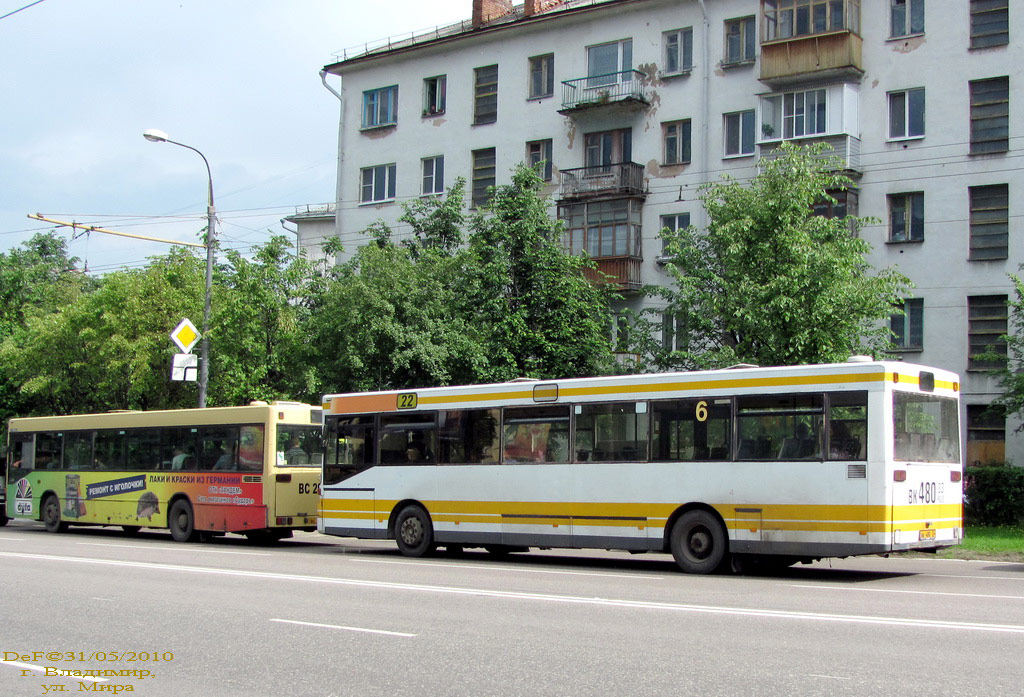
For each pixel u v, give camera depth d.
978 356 26.14
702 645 8.88
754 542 14.59
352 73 42.47
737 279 23.61
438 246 29.84
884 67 30.73
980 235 29.06
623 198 34.44
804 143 31.28
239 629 10.11
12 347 34.75
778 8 32.22
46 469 27.08
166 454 23.81
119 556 18.55
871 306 22.52
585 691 7.25
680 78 34.47
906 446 14.11
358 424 19.69
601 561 18.12
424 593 12.67
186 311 30.06
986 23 29.38
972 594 12.34
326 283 28.88
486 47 38.97
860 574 15.34
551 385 17.09
